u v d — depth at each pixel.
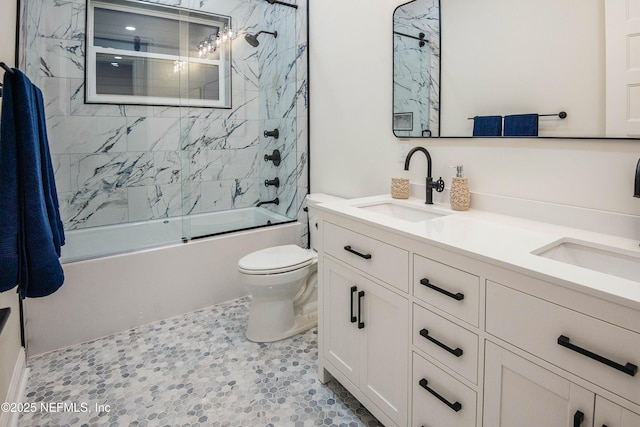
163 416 1.53
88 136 2.68
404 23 1.93
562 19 1.29
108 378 1.78
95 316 2.14
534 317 0.88
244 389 1.70
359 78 2.28
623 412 0.74
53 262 1.36
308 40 2.73
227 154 3.18
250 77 3.24
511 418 0.96
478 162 1.62
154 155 2.94
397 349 1.30
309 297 2.36
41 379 1.77
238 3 3.11
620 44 1.16
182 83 2.95
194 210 3.04
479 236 1.16
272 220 3.01
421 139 1.88
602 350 0.76
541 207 1.40
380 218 1.39
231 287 2.65
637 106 1.14
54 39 2.50
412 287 1.22
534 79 1.38
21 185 1.28
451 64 1.69
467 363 1.05
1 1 1.65
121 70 2.76
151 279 2.32
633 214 1.17
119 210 2.84
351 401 1.63
